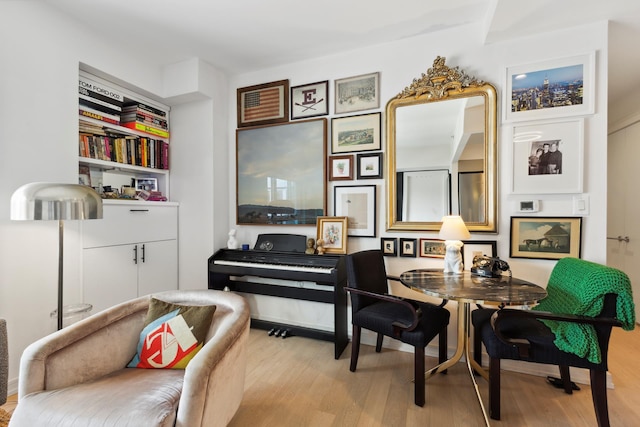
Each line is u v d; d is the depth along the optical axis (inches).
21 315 73.5
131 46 99.3
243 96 119.5
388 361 87.4
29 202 56.9
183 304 63.8
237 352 52.4
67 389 45.8
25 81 74.0
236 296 62.7
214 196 115.3
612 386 73.4
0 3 69.4
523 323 67.2
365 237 100.3
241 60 109.2
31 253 75.4
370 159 99.6
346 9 80.9
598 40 76.7
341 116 103.9
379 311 77.3
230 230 120.2
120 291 97.0
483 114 86.6
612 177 133.6
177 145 121.2
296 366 84.3
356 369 82.8
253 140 117.5
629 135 123.1
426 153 92.6
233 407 52.6
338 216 103.8
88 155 93.7
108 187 102.9
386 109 96.8
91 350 51.1
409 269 94.9
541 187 81.2
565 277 67.4
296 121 110.1
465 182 88.4
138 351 56.1
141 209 104.6
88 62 88.2
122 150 104.4
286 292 108.5
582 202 78.5
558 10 71.7
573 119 78.7
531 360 59.4
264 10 81.4
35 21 75.8
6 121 70.7
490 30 80.0
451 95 89.1
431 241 92.3
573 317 55.8
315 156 107.0
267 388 73.7
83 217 60.8
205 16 83.9
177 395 45.0
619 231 128.6
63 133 82.2
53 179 79.9
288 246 106.9
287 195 111.5
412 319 71.2
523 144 83.0
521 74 83.1
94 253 89.8
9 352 71.2
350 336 101.0
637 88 115.8
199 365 42.6
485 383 76.0
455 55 89.7
